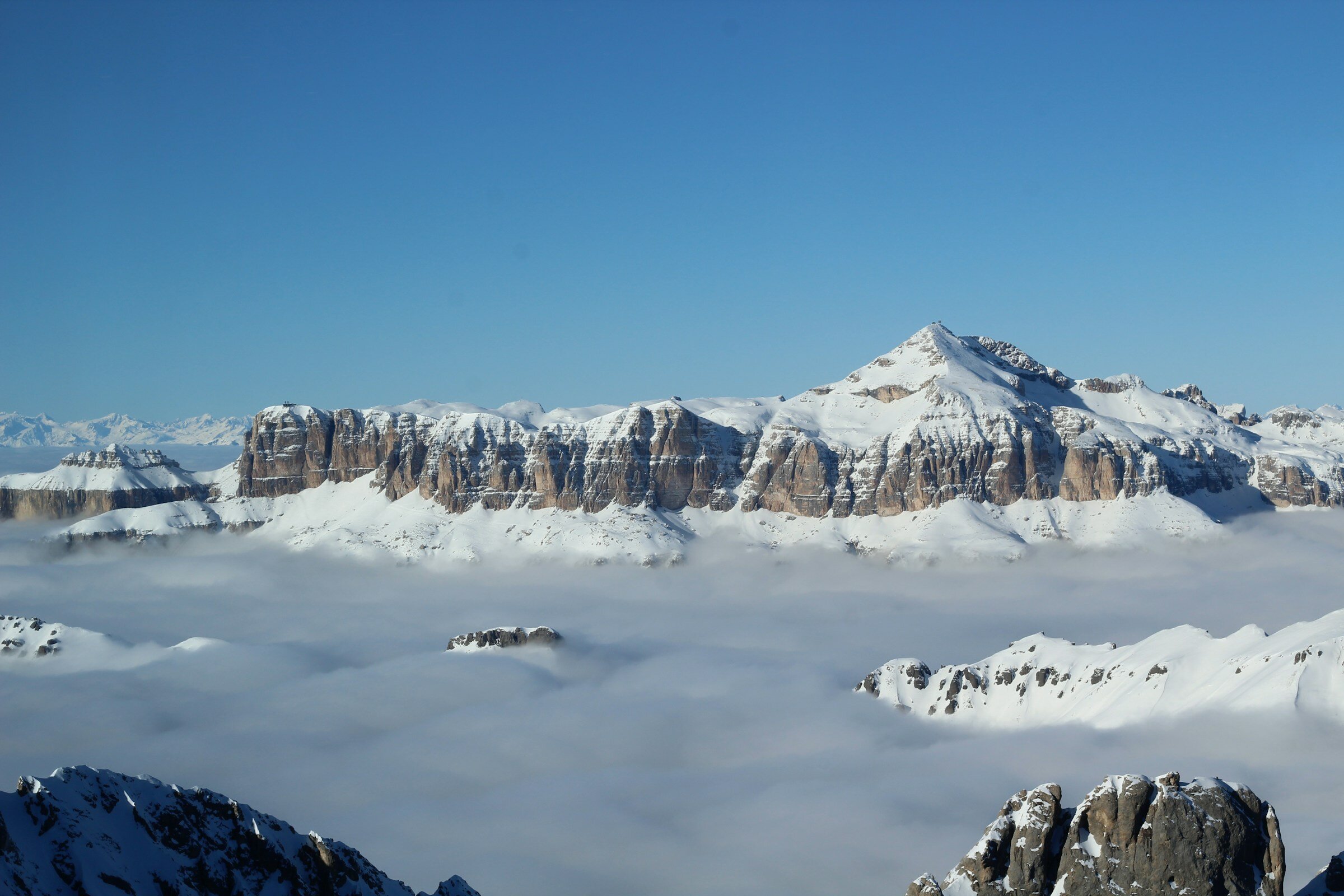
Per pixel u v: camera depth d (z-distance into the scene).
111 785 126.81
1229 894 103.56
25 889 106.94
